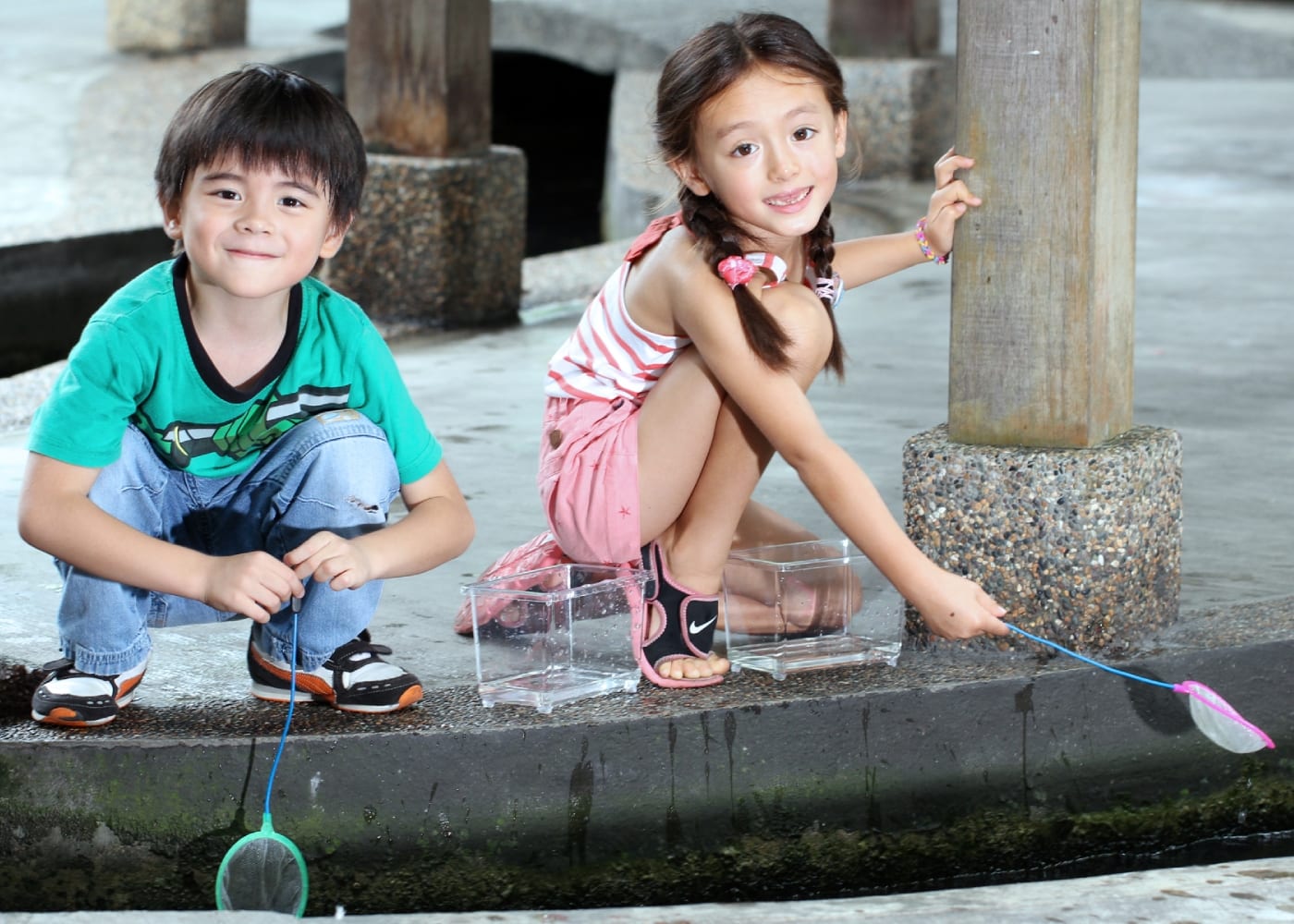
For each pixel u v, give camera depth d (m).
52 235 7.51
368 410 2.72
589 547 2.97
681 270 2.82
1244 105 14.31
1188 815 2.88
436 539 2.66
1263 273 7.41
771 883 2.74
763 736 2.70
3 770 2.58
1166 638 2.93
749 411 2.77
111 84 12.41
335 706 2.71
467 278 6.79
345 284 6.71
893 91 10.45
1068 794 2.82
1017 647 2.88
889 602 2.86
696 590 2.87
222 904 2.39
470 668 2.94
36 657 2.91
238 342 2.58
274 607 2.46
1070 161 2.75
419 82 6.67
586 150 16.39
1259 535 3.71
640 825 2.68
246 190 2.45
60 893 2.62
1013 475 2.82
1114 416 2.94
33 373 5.70
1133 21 2.83
